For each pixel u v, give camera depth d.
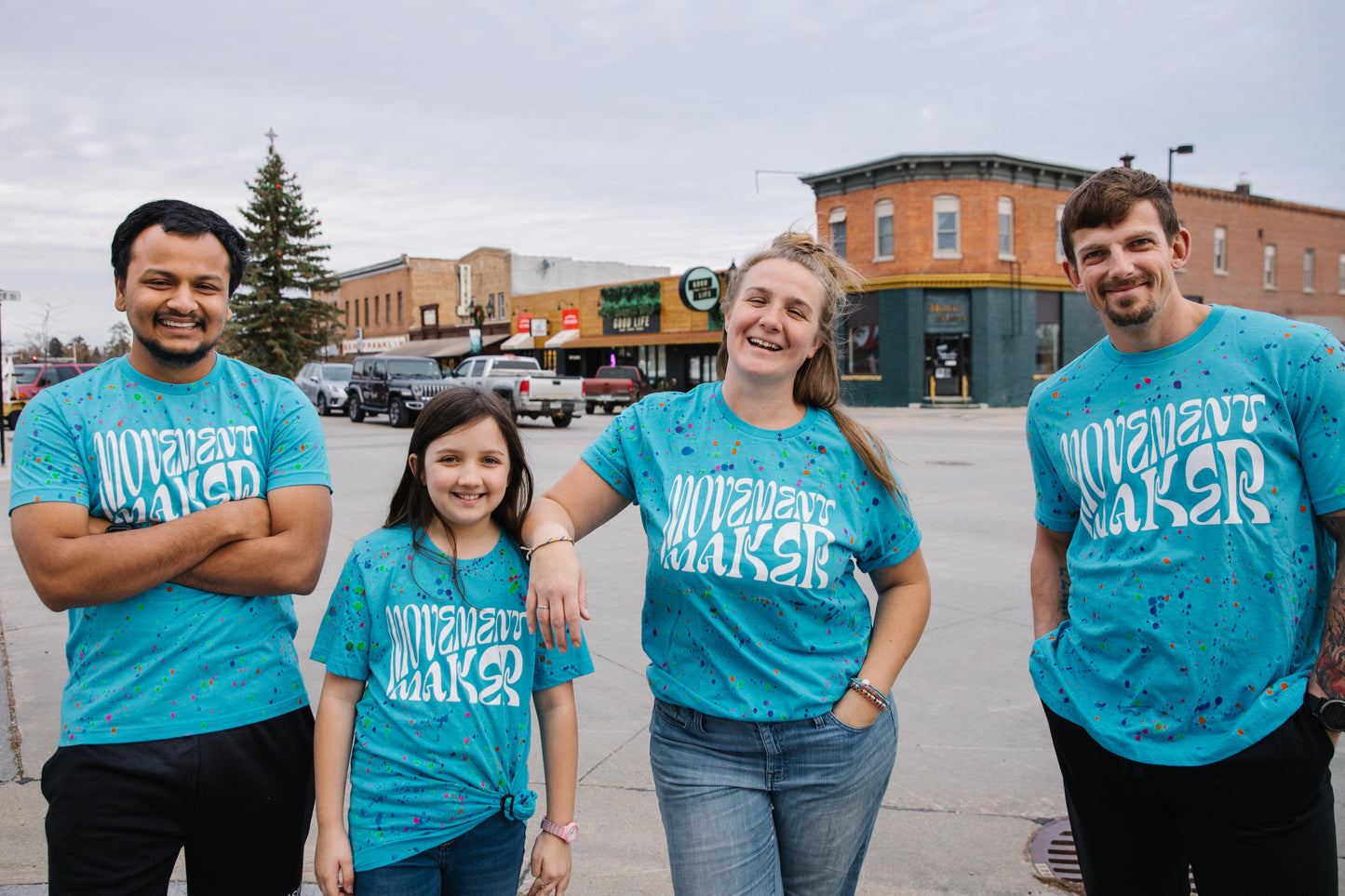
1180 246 1.83
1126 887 1.91
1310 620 1.71
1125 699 1.79
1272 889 1.66
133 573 1.67
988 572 6.56
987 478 11.62
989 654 4.78
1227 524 1.69
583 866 2.84
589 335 36.91
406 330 52.72
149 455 1.80
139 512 1.79
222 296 1.81
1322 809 1.67
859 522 1.87
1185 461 1.74
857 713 1.82
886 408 28.09
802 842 1.85
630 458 1.97
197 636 1.75
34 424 1.75
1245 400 1.71
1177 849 1.92
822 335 1.88
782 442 1.85
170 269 1.74
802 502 1.80
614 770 3.51
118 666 1.72
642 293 33.81
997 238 27.77
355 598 1.87
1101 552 1.87
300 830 1.90
